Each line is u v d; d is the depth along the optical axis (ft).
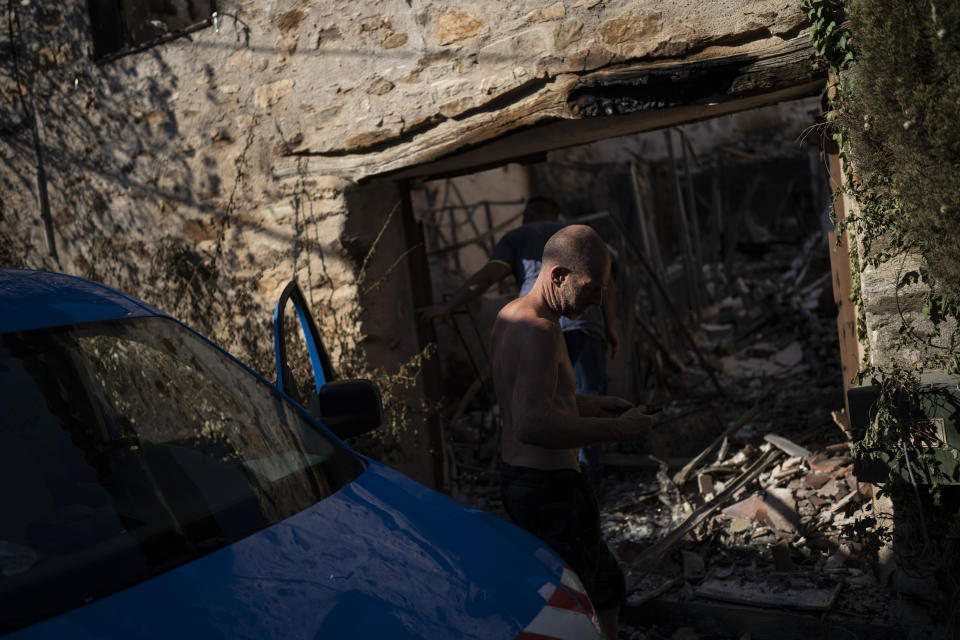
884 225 10.18
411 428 16.92
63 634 5.21
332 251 16.25
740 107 13.19
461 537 6.84
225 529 6.47
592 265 8.67
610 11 12.66
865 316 10.98
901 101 9.01
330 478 7.51
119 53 18.43
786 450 14.65
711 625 11.45
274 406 8.48
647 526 14.32
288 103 16.37
